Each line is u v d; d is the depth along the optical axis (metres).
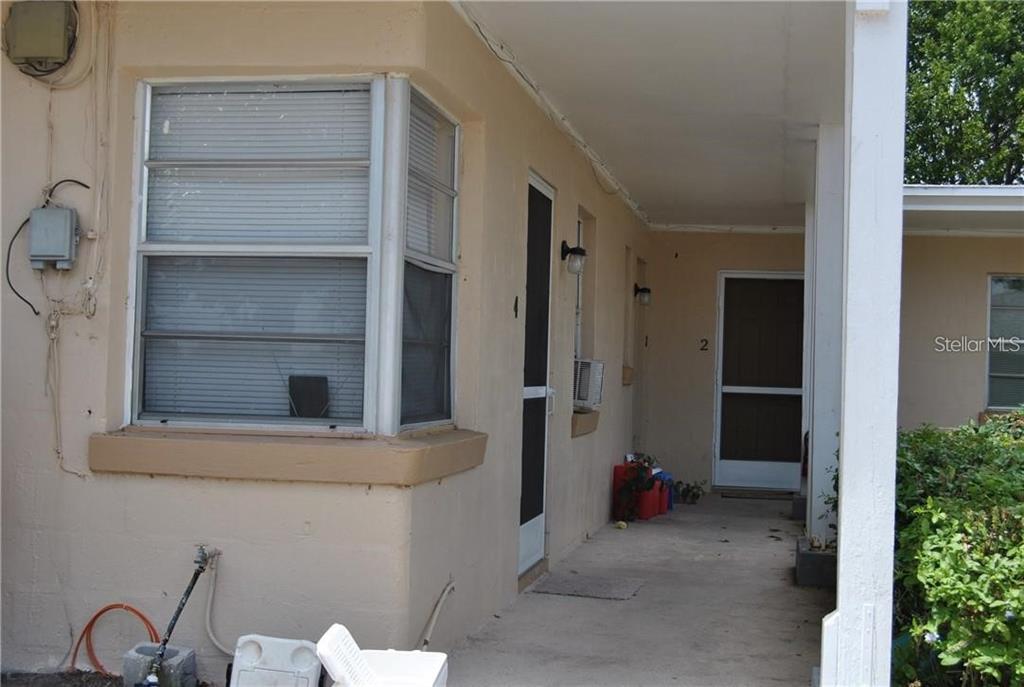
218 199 4.96
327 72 4.82
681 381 12.91
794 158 8.70
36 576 4.84
